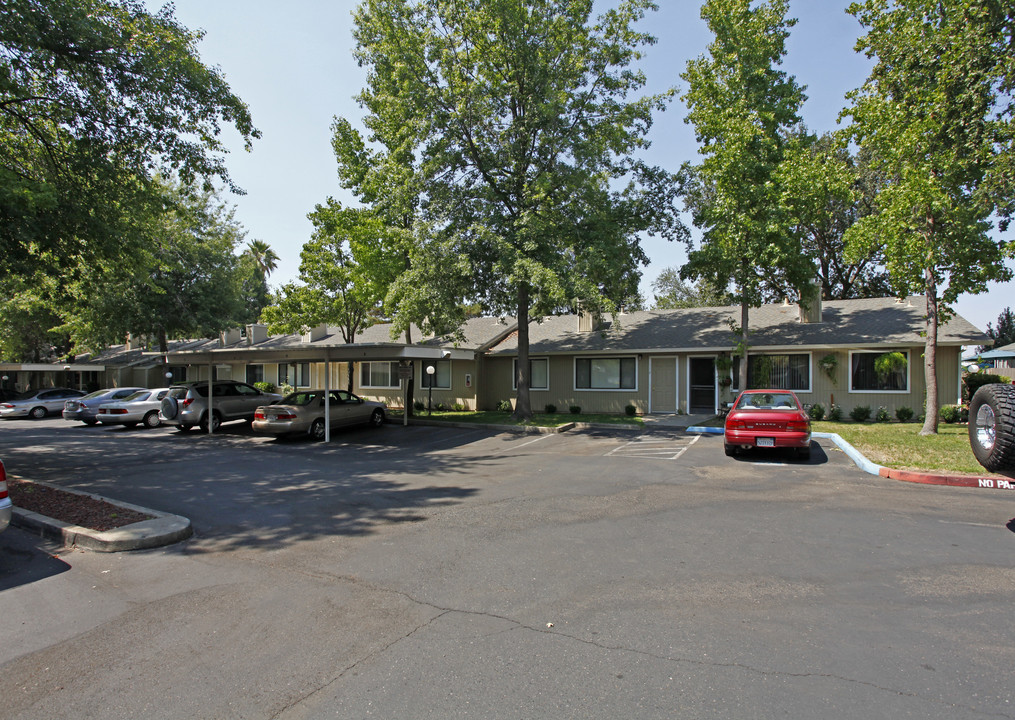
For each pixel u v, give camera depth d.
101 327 27.14
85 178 12.67
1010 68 10.87
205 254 28.56
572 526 6.62
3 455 13.40
